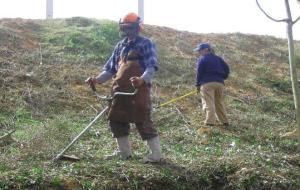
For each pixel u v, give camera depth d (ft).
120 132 23.61
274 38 61.77
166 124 33.30
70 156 23.59
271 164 25.80
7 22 47.96
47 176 21.15
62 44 45.27
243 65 50.83
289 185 23.81
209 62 33.58
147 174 22.31
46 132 27.37
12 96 33.73
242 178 23.54
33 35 46.44
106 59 44.24
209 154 26.63
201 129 32.12
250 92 44.16
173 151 26.94
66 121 30.66
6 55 40.14
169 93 40.06
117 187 21.57
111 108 23.04
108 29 49.75
